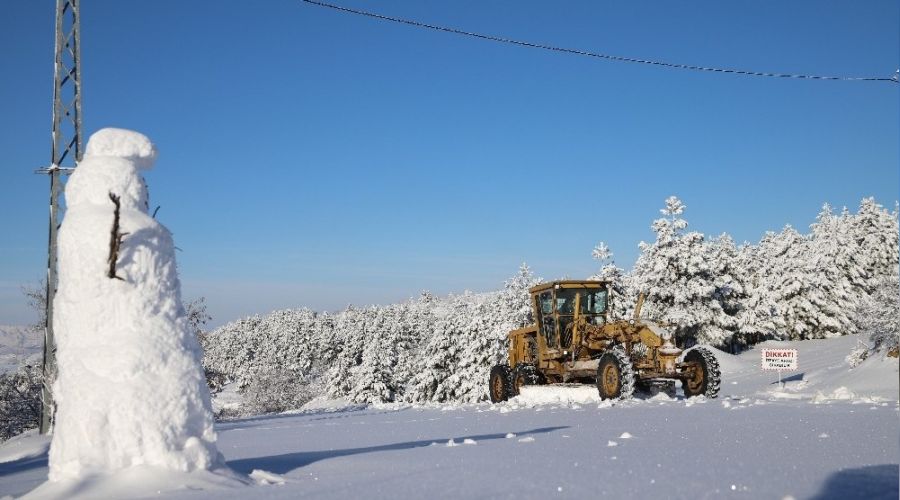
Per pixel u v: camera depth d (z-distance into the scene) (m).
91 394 6.07
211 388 34.81
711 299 51.59
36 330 24.98
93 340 6.31
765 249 75.88
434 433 11.38
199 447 6.30
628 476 6.03
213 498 5.51
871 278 67.69
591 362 19.22
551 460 7.18
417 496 5.41
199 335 30.52
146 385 6.21
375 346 62.22
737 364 45.31
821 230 76.69
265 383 68.62
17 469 9.16
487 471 6.57
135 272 6.50
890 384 22.33
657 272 51.91
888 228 71.00
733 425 10.16
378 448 9.26
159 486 5.79
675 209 52.25
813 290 64.56
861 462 6.47
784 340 65.81
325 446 9.94
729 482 5.61
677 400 16.36
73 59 16.00
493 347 49.50
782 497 5.02
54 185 15.79
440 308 118.94
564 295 20.78
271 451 9.63
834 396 15.50
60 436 6.10
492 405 19.31
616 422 11.62
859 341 29.55
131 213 6.73
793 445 7.75
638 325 18.81
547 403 18.25
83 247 6.43
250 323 157.25
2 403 27.38
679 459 6.92
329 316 132.12
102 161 6.91
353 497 5.44
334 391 67.19
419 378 54.28
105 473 5.89
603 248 52.59
